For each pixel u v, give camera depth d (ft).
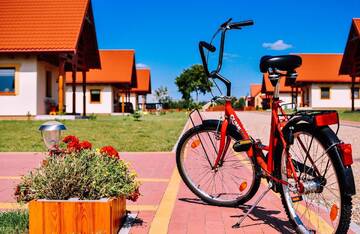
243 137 14.99
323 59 151.84
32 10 74.90
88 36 86.48
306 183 11.14
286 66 12.60
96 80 121.90
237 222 13.07
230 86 15.19
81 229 11.34
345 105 148.66
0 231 11.69
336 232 10.19
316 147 10.94
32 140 38.68
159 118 87.40
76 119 68.74
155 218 13.89
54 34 70.54
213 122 15.84
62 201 11.41
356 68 106.73
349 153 9.98
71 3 75.51
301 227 11.81
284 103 13.10
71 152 12.97
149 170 23.13
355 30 100.32
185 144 16.38
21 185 12.26
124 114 120.47
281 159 12.48
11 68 70.59
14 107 70.13
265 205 15.71
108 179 12.35
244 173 15.67
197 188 16.12
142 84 169.07
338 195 10.26
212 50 15.24
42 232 11.38
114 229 11.82
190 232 12.52
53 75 79.61
